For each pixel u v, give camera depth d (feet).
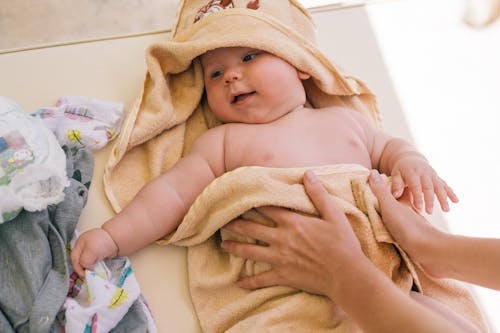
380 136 3.01
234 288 2.58
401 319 1.74
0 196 2.14
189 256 2.68
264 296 2.46
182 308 2.58
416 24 3.66
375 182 2.51
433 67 3.49
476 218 2.94
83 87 3.20
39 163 2.29
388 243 2.46
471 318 2.57
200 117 3.18
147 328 2.40
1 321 2.14
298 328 2.38
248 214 2.57
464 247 2.13
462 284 2.60
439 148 3.18
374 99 3.24
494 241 2.08
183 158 2.81
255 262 2.51
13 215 2.21
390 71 3.48
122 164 2.93
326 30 3.61
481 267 2.05
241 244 2.48
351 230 2.28
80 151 2.83
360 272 2.04
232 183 2.50
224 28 2.89
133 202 2.57
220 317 2.49
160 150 2.96
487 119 3.29
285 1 3.22
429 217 2.93
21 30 4.22
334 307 2.38
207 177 2.76
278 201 2.43
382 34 3.62
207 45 2.83
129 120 2.86
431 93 3.39
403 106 3.34
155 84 2.92
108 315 2.25
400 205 2.44
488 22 3.65
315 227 2.29
